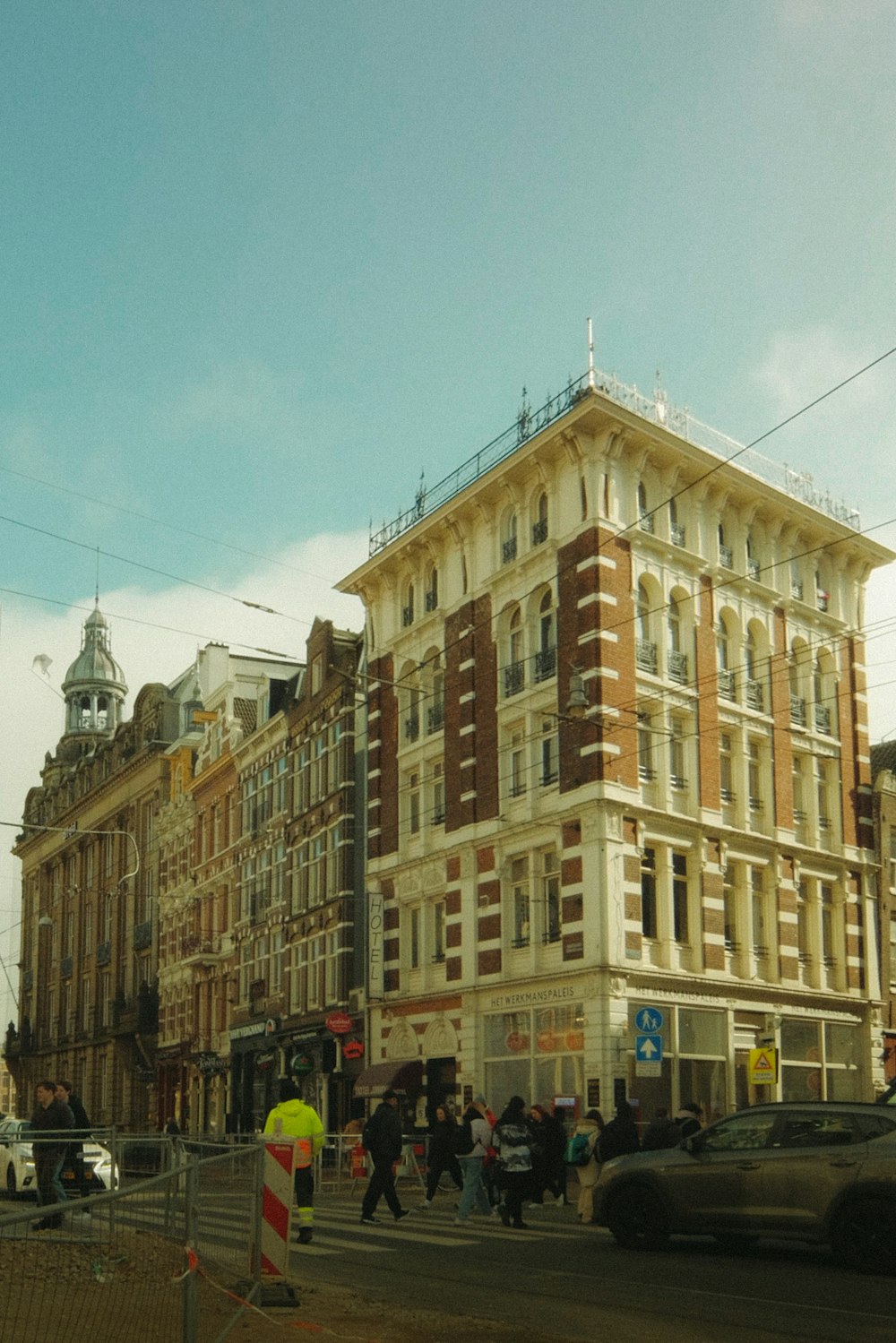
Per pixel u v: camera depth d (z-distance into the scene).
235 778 55.78
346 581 42.97
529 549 36.12
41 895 88.62
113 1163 15.07
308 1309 11.42
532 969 33.91
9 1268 6.93
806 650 39.31
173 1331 8.18
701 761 35.12
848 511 41.06
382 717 41.69
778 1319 11.35
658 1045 26.98
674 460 35.78
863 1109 15.01
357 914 42.88
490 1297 12.59
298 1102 17.48
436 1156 22.38
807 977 37.25
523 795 35.16
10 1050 89.94
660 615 35.09
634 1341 10.34
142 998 64.88
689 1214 15.70
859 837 39.75
